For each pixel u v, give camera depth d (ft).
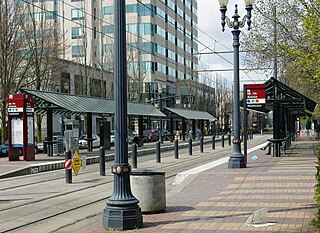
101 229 29.30
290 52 65.87
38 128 144.56
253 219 29.04
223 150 127.95
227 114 327.47
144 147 148.56
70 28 237.66
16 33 124.06
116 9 29.07
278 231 26.17
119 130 28.96
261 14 74.79
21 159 94.17
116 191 29.04
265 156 83.71
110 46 210.59
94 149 142.41
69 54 232.73
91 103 120.67
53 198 46.57
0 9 120.37
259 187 44.83
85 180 61.72
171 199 41.04
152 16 255.91
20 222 34.88
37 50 129.80
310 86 85.56
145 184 33.78
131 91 208.03
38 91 104.12
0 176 65.10
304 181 47.34
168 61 283.18
